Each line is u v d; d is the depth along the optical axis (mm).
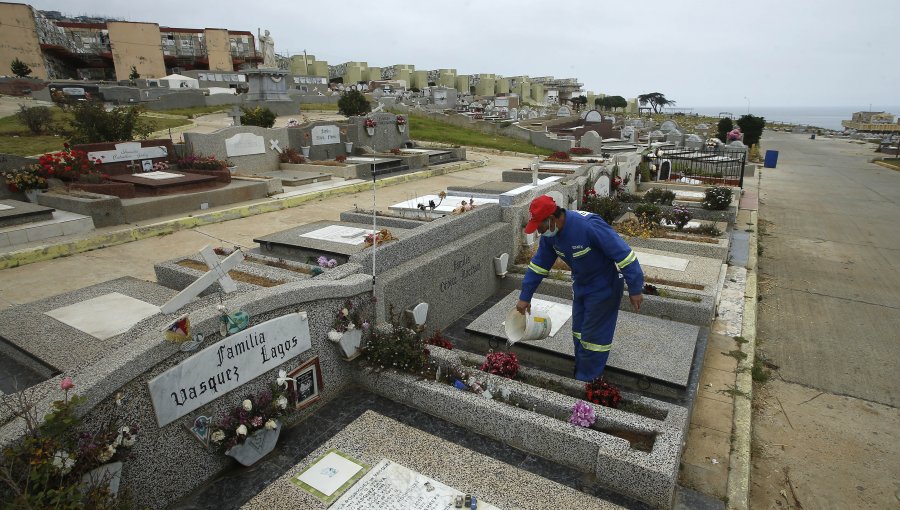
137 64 50844
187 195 10523
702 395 5156
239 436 3420
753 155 33156
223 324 3371
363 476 3424
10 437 2469
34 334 4320
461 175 17656
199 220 10023
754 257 10016
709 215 12180
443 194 8750
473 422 4086
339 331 4383
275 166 15891
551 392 4156
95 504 2621
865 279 9750
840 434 5008
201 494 3379
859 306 8383
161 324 3783
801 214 15844
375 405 4441
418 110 33219
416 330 5398
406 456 3643
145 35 50781
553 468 3682
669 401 4789
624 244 4418
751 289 8148
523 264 7926
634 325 5984
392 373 4512
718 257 8992
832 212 16141
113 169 11781
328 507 3143
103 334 4316
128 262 7789
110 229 9016
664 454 3420
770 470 4492
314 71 68750
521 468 3674
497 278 7480
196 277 5109
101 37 53406
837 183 22484
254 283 4641
